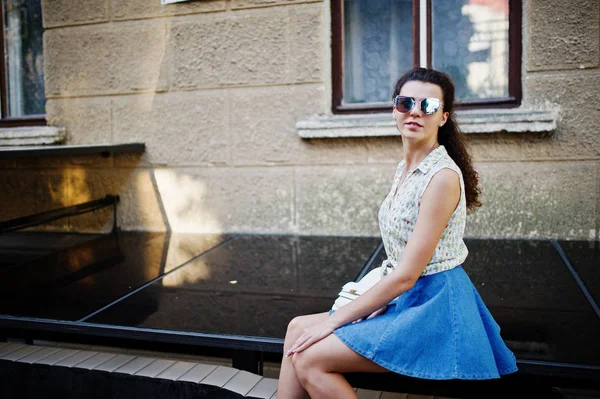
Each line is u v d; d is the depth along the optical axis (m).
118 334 2.83
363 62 4.64
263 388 2.58
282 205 4.74
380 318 2.06
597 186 4.09
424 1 4.43
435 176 2.03
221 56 4.72
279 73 4.61
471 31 4.39
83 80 5.08
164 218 5.04
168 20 4.81
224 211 4.88
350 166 4.55
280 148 4.68
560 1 4.00
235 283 3.52
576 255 3.76
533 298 3.03
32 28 5.38
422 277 2.09
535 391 2.47
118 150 4.67
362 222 4.57
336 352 1.99
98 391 2.75
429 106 2.08
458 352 1.97
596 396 2.80
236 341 2.67
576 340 2.49
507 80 4.35
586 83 4.02
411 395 2.73
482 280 3.35
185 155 4.91
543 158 4.16
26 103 5.49
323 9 4.48
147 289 3.44
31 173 5.33
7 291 3.46
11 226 4.15
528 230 4.25
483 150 4.27
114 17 4.93
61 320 2.96
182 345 3.36
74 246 4.61
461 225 2.11
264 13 4.58
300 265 3.84
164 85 4.89
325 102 4.58
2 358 2.98
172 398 2.65
